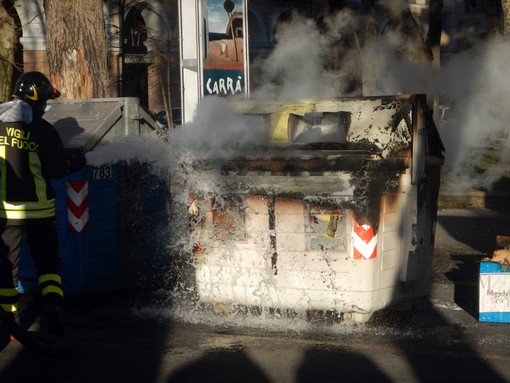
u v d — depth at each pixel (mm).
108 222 7668
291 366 5652
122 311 7270
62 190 7438
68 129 7508
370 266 6473
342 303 6543
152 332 6578
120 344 6219
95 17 10227
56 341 5844
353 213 6414
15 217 5801
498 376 5445
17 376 5457
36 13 25078
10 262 5848
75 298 7629
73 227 7438
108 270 7699
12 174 5797
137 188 7879
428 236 7246
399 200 6707
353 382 5309
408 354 5961
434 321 6992
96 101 7824
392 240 6695
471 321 6992
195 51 10211
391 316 7133
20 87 5902
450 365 5688
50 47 10234
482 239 10812
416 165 6746
